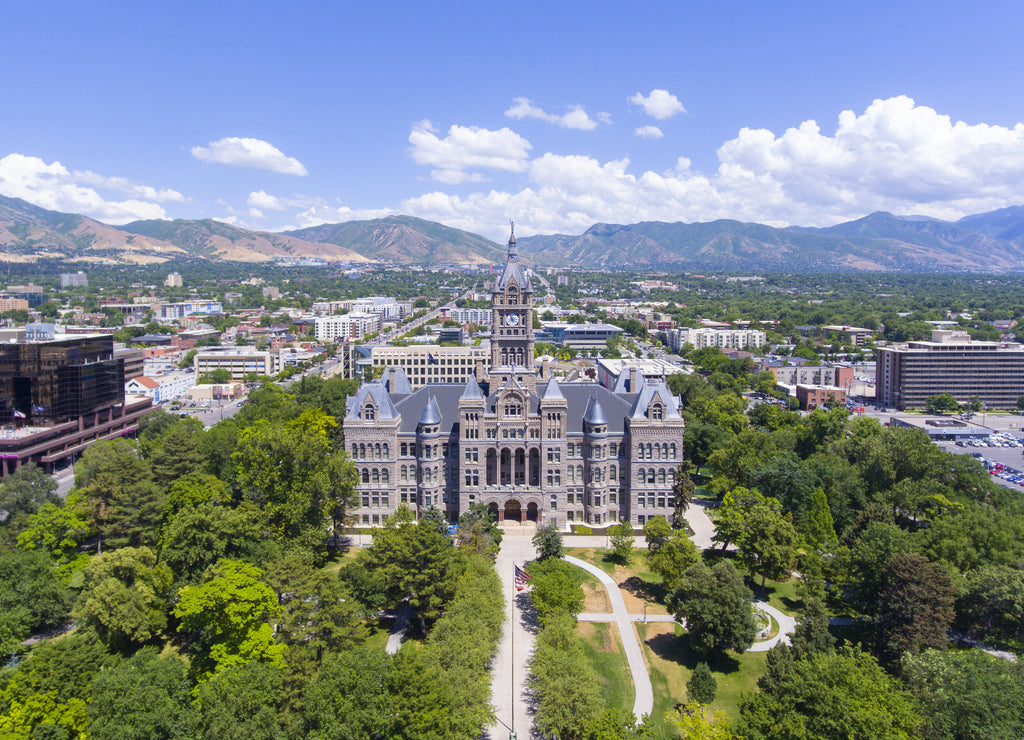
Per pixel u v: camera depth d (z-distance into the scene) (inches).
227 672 3400.6
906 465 6481.3
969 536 5007.4
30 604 4365.2
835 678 3356.3
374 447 6412.4
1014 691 3245.6
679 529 5565.9
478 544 5295.3
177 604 4128.9
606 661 4306.1
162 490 5816.9
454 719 3270.2
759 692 4001.0
